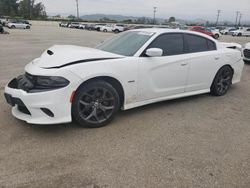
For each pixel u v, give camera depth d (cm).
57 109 350
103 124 397
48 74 347
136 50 429
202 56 506
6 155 311
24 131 372
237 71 596
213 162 312
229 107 505
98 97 388
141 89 429
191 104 514
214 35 3303
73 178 274
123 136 369
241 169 301
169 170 293
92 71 368
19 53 1201
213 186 269
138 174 284
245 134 391
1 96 521
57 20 9119
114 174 283
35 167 291
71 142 347
